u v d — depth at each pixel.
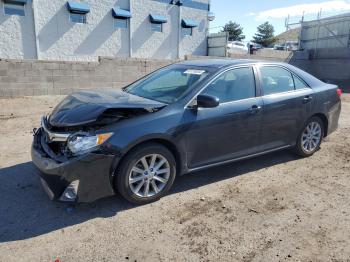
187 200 3.74
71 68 11.00
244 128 4.20
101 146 3.16
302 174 4.59
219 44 24.03
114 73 11.96
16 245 2.86
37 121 7.44
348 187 4.20
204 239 3.01
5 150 5.30
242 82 4.28
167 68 4.87
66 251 2.79
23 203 3.58
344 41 21.27
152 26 21.50
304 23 24.41
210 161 4.03
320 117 5.27
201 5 23.89
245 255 2.79
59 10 17.22
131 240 2.97
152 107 3.55
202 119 3.78
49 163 3.18
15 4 15.73
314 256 2.80
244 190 4.05
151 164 3.53
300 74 5.07
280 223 3.31
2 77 9.83
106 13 19.08
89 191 3.21
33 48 16.70
